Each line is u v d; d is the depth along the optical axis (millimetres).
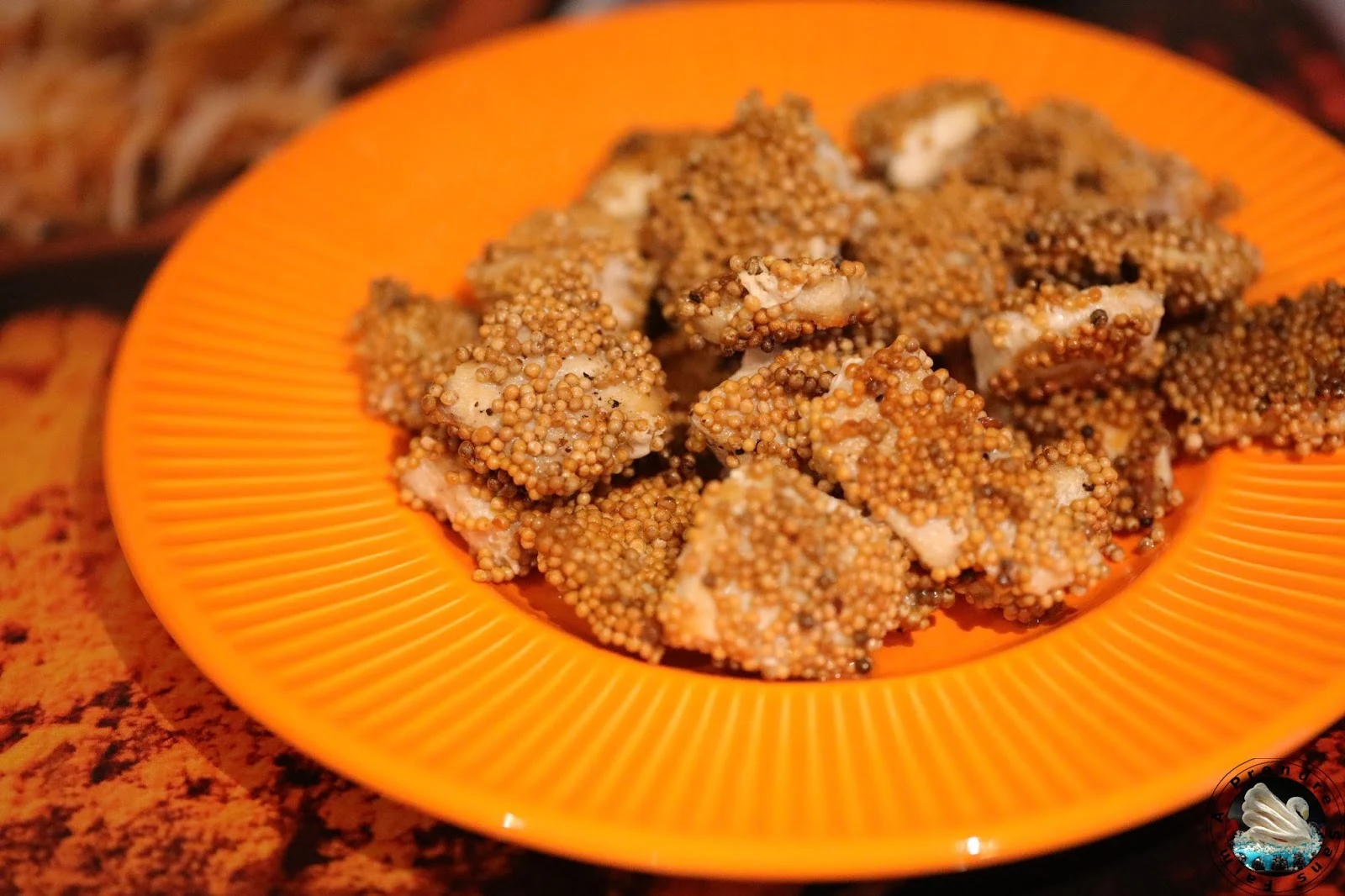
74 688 254
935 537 246
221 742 246
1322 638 232
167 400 277
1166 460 273
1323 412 265
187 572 245
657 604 245
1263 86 369
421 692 232
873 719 231
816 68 354
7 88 383
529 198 332
